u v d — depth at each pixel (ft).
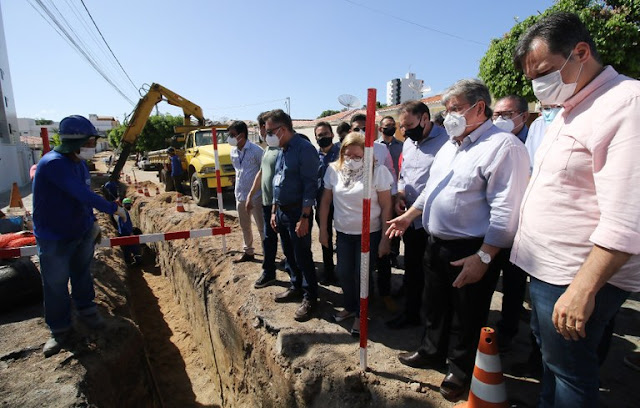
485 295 7.11
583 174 4.79
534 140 9.74
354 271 10.08
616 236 4.14
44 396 8.79
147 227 32.48
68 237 10.01
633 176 4.09
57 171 9.29
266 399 10.60
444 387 7.39
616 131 4.27
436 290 7.81
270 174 12.30
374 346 9.48
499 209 6.40
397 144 14.15
